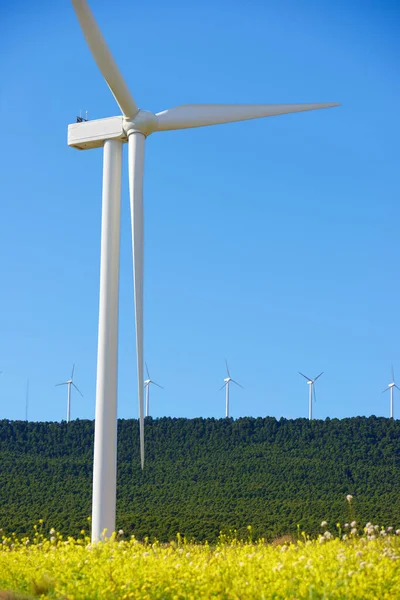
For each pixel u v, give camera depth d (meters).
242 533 70.00
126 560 16.03
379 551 15.58
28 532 69.50
